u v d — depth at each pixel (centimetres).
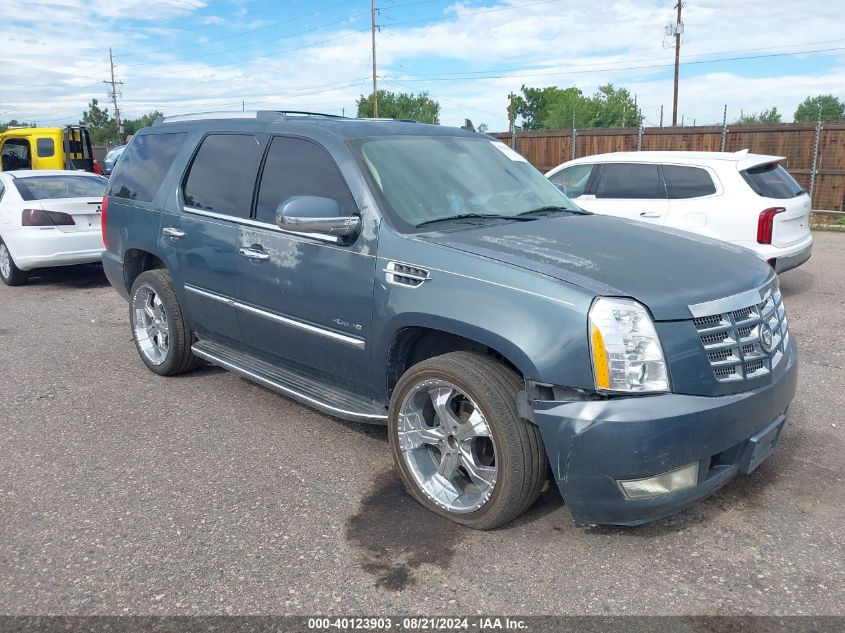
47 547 329
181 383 557
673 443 294
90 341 690
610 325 296
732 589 294
